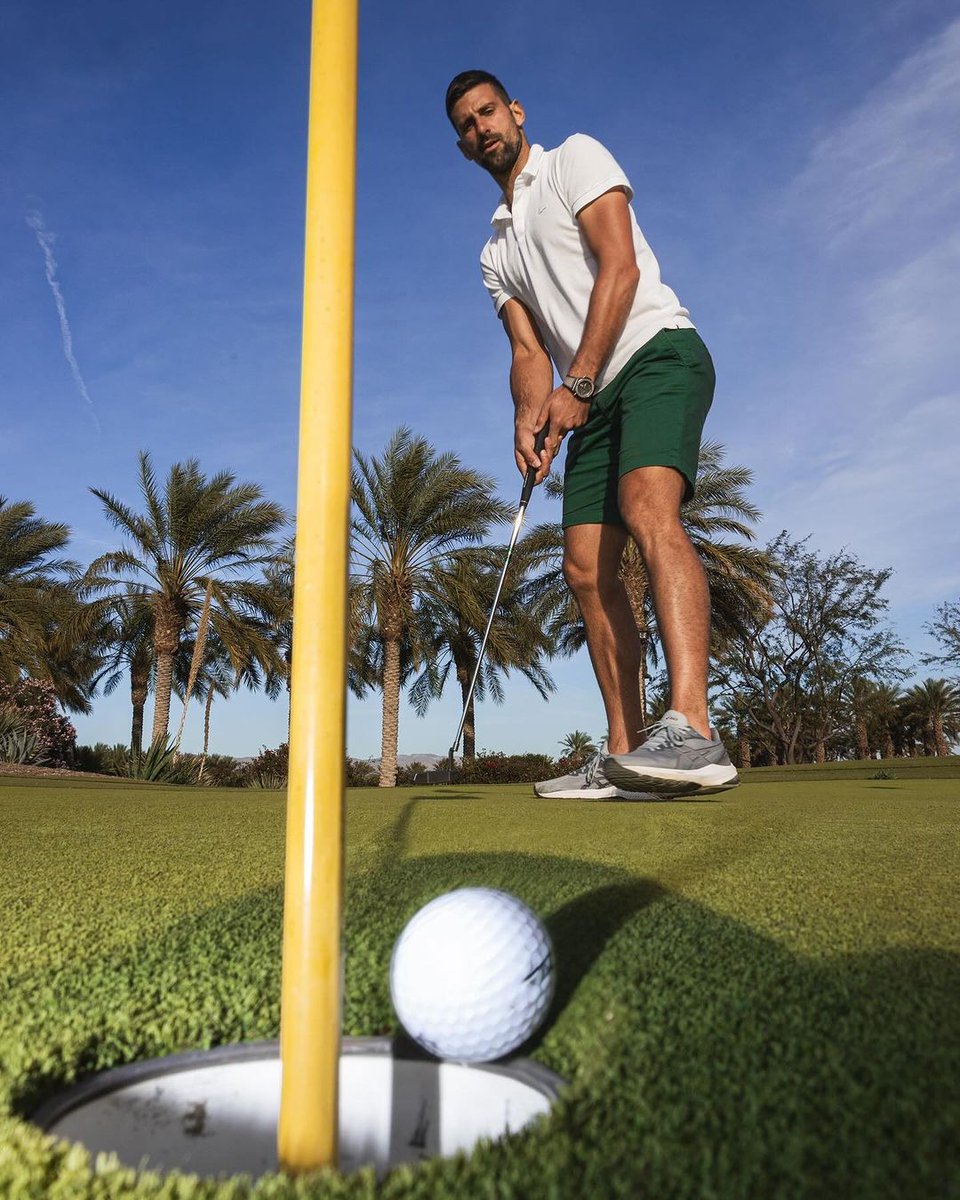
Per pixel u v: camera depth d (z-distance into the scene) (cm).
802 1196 54
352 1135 90
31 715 1994
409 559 2088
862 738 4084
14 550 2334
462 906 91
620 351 288
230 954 109
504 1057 90
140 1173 63
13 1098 77
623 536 326
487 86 310
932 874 155
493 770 2414
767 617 2305
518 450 301
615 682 335
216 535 2067
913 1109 63
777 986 91
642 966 99
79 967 105
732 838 209
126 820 279
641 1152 61
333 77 79
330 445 73
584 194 283
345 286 76
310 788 68
